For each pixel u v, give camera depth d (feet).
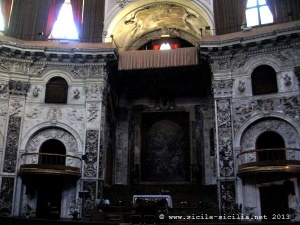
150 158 70.54
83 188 57.00
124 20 72.02
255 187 53.36
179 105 72.23
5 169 56.34
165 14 74.13
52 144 61.26
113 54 60.90
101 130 60.18
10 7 65.46
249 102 56.59
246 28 58.85
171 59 62.39
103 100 61.77
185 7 70.33
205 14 67.21
